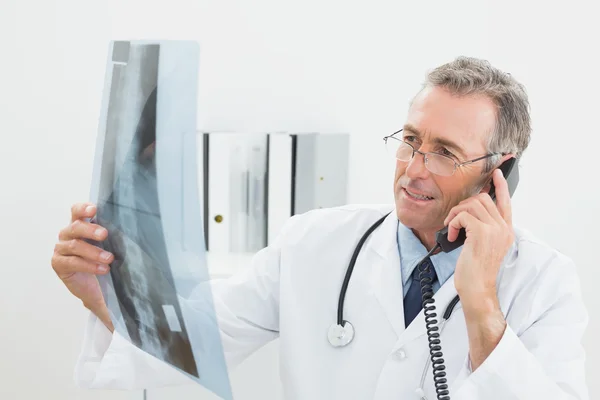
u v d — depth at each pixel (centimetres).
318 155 246
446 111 131
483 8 253
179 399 234
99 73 260
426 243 143
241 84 262
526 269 138
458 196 133
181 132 94
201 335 100
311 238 154
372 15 256
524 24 252
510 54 254
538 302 134
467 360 129
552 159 254
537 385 122
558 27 250
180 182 96
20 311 269
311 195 246
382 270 144
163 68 97
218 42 259
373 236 151
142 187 104
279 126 263
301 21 258
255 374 227
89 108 261
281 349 149
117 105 108
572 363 128
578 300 135
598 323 254
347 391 141
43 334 269
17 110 261
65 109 261
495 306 126
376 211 157
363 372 141
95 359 141
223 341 151
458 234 133
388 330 141
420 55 257
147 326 113
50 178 264
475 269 125
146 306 111
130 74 104
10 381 271
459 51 256
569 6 248
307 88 261
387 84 259
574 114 252
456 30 255
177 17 258
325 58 259
